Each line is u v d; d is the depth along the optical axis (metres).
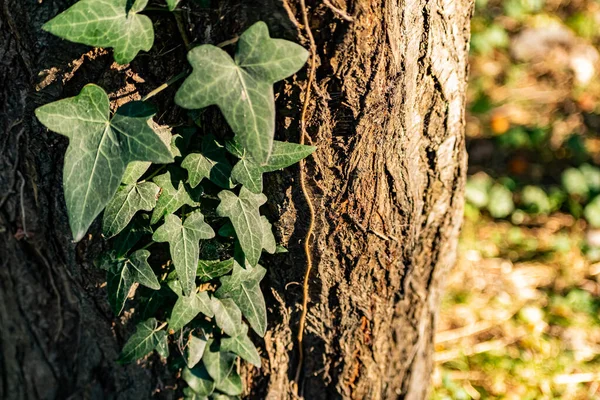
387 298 0.62
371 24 0.52
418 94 0.57
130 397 0.66
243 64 0.50
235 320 0.59
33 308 0.66
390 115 0.55
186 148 0.54
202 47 0.49
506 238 0.99
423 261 0.63
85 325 0.64
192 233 0.55
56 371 0.69
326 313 0.61
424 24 0.55
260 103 0.50
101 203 0.50
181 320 0.57
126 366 0.64
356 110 0.54
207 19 0.52
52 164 0.57
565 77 1.33
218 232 0.56
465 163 0.62
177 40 0.53
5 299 0.66
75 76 0.54
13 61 0.54
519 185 1.09
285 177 0.55
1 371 0.70
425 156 0.60
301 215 0.57
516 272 0.93
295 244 0.58
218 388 0.62
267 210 0.57
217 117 0.54
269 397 0.64
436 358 0.79
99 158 0.50
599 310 0.86
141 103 0.50
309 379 0.64
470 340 0.82
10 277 0.65
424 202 0.61
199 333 0.60
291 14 0.51
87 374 0.67
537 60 1.37
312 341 0.62
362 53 0.52
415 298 0.64
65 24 0.48
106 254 0.56
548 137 1.18
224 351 0.60
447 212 0.63
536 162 1.15
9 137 0.57
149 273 0.56
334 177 0.56
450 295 0.88
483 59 1.38
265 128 0.50
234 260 0.57
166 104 0.54
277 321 0.61
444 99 0.58
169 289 0.58
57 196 0.58
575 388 0.75
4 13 0.53
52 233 0.60
